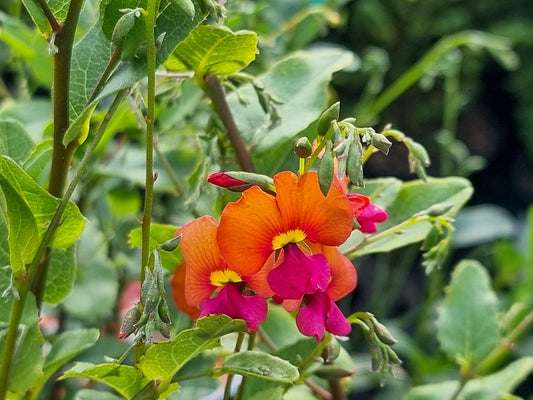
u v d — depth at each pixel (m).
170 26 0.15
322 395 0.19
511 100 0.68
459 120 0.66
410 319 0.40
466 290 0.22
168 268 0.17
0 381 0.15
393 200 0.19
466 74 0.61
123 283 0.26
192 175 0.19
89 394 0.17
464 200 0.18
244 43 0.16
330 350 0.16
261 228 0.14
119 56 0.15
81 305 0.23
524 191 0.66
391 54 0.62
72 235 0.15
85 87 0.16
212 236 0.15
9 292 0.15
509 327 0.27
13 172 0.14
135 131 0.23
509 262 0.36
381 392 0.35
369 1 0.59
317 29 0.28
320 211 0.14
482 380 0.22
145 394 0.15
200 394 0.19
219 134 0.18
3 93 0.29
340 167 0.13
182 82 0.20
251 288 0.15
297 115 0.18
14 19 0.24
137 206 0.25
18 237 0.15
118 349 0.22
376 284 0.43
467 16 0.62
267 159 0.19
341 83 0.57
